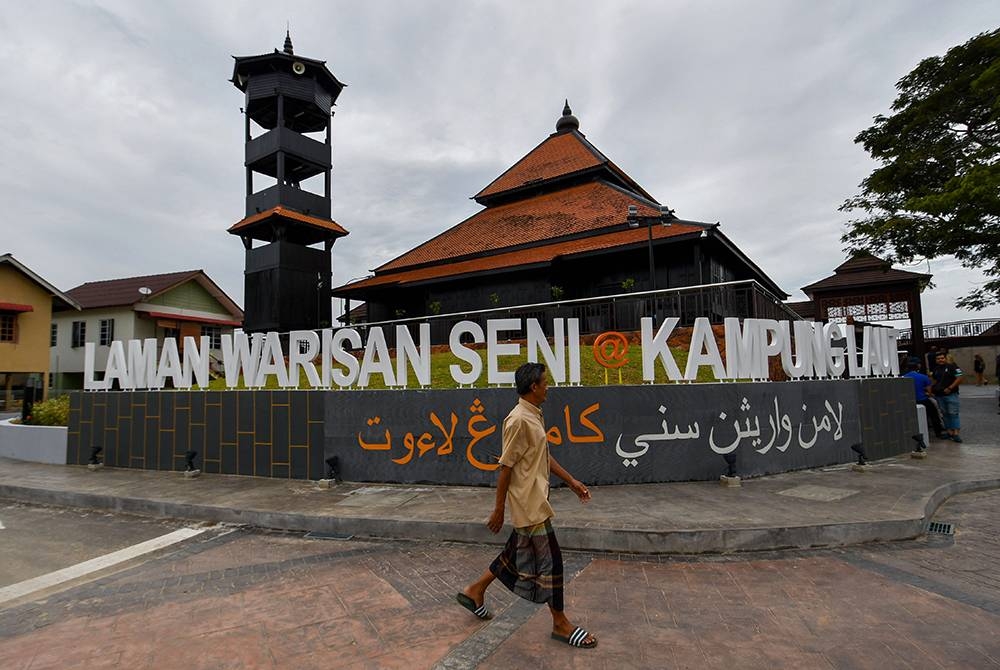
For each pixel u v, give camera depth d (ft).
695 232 53.26
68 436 36.37
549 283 63.57
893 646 11.41
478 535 19.11
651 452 24.86
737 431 25.84
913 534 18.76
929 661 10.80
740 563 16.61
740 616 12.96
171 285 106.11
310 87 81.51
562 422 24.29
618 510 20.18
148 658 11.56
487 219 83.41
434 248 81.30
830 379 30.99
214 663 11.28
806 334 30.04
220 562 17.90
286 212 76.18
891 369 37.42
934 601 13.62
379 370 27.89
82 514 25.20
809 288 111.65
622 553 17.63
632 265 61.26
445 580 15.66
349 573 16.40
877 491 23.12
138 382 34.76
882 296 106.63
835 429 29.96
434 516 20.34
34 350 89.30
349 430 27.50
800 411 28.43
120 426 34.40
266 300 77.30
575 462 24.18
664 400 25.12
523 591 11.84
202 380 32.40
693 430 25.29
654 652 11.28
